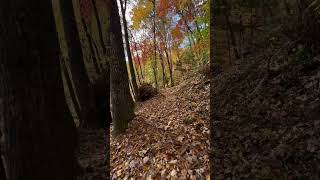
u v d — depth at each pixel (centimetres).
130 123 764
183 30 2831
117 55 768
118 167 541
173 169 445
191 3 2288
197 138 541
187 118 706
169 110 952
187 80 1781
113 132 739
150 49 3197
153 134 645
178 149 503
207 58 1611
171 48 3303
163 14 2577
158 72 3984
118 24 777
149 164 491
